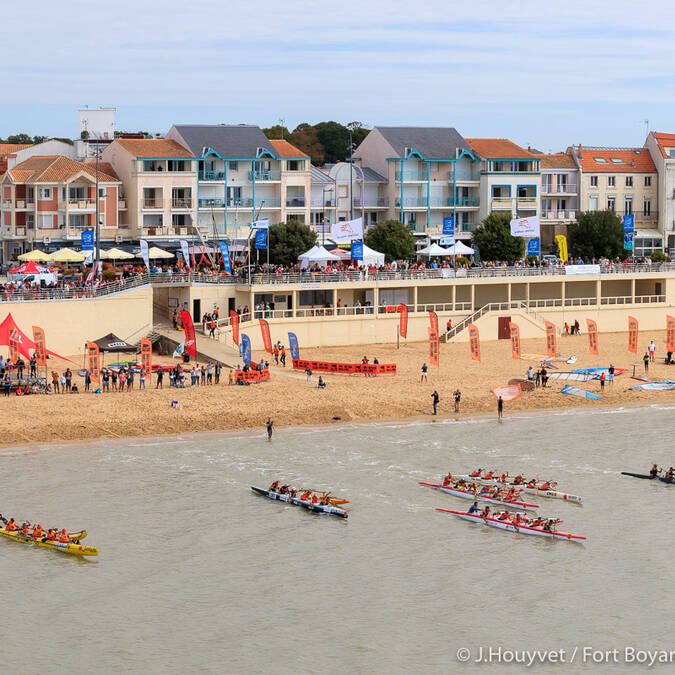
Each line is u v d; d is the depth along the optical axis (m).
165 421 97.56
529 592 65.19
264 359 124.19
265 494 79.94
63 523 73.88
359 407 104.69
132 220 159.00
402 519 76.12
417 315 139.75
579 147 190.50
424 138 181.38
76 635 59.50
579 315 149.00
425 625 61.03
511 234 154.75
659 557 70.25
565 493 81.50
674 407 109.69
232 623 60.97
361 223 134.75
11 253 159.50
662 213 190.62
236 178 166.12
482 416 104.88
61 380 106.31
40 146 177.62
